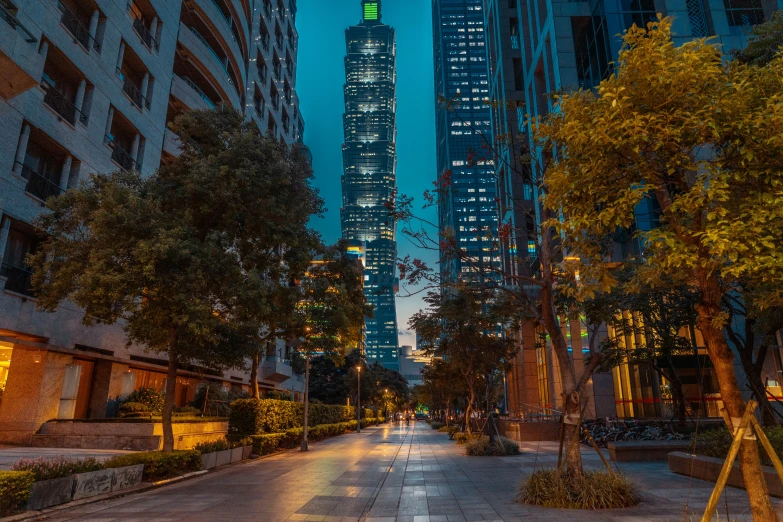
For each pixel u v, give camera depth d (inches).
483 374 1249.4
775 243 237.6
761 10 1341.0
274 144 756.6
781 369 1075.3
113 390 1016.2
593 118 261.3
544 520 344.2
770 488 414.6
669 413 1254.3
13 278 799.1
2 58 665.6
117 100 1058.1
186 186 640.4
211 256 590.9
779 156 240.5
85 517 373.4
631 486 404.8
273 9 2404.0
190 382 1448.1
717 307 249.6
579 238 296.5
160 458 560.7
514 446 888.3
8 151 765.9
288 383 2450.8
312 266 1121.4
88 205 588.4
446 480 579.8
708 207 253.1
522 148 508.4
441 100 492.1
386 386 3705.7
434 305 989.2
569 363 444.1
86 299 540.4
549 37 1606.8
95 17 1002.7
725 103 241.8
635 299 749.3
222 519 366.0
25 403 812.0
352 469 700.7
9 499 362.9
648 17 1360.7
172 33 1327.5
